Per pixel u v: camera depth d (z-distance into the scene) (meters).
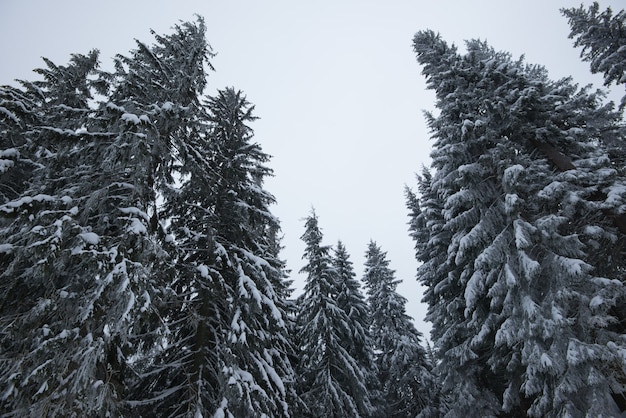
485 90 13.23
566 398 8.12
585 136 12.09
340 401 14.55
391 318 22.75
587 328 8.55
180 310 10.72
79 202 7.98
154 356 10.04
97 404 6.11
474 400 12.78
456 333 14.59
